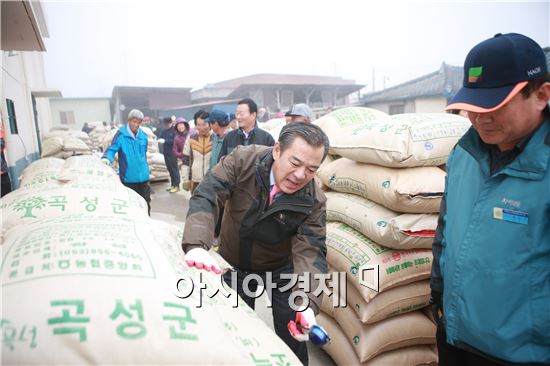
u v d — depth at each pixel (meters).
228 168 1.60
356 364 2.04
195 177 4.93
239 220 1.67
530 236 1.09
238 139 3.63
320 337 1.24
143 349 0.77
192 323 0.85
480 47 1.12
